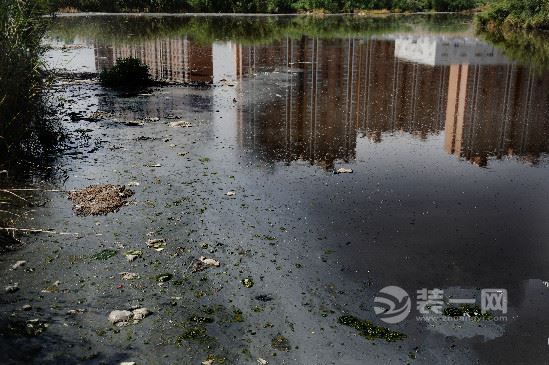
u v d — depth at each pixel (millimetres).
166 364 2736
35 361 2713
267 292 3395
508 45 19031
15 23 5520
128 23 24750
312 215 4500
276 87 10312
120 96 9117
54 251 3820
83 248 3877
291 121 7699
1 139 5121
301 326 3074
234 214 4484
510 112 8555
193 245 3955
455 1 45219
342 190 5059
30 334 2918
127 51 14891
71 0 31828
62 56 13641
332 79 11336
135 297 3307
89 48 15344
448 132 7289
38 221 4262
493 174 5590
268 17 32188
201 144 6434
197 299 3303
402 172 5605
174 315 3139
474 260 3811
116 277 3518
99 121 7387
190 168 5566
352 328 3070
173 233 4133
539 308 3277
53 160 5672
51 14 10125
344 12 39875
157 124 7328
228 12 35188
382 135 7094
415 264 3756
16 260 3689
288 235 4145
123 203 4645
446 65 13633
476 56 15680
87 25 23078
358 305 3285
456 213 4586
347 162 5922
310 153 6215
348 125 7574
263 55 14750
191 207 4602
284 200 4793
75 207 4527
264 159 5938
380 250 3943
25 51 5703
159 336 2951
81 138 6512
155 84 10312
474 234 4199
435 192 5055
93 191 4820
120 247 3902
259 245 3980
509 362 2824
